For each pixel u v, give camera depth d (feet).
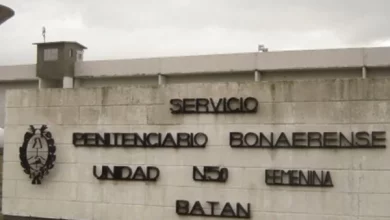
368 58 57.67
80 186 45.11
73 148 45.50
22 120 47.37
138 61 64.23
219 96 41.37
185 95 42.37
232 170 40.65
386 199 36.86
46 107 46.65
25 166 46.50
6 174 47.57
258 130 40.16
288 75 61.36
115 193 44.01
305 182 38.63
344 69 59.16
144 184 43.14
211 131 41.42
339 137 38.09
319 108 38.75
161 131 42.88
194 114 42.01
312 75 60.70
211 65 62.44
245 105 40.55
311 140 38.70
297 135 39.09
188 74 63.36
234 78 62.59
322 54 59.36
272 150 39.70
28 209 46.65
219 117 41.27
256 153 40.11
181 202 41.86
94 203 44.57
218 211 40.83
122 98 44.32
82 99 45.55
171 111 42.60
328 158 38.32
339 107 38.29
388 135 37.06
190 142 41.83
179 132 42.32
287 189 39.14
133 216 43.32
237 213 40.22
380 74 58.59
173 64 63.46
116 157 44.16
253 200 39.99
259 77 61.41
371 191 37.22
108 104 44.70
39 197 46.39
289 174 39.04
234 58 61.87
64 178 45.65
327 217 38.09
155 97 43.29
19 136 47.42
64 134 45.91
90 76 64.90
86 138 45.03
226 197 40.70
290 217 38.93
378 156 37.22
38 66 64.34
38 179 46.29
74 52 65.00
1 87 71.61
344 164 37.93
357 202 37.47
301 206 38.73
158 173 42.68
